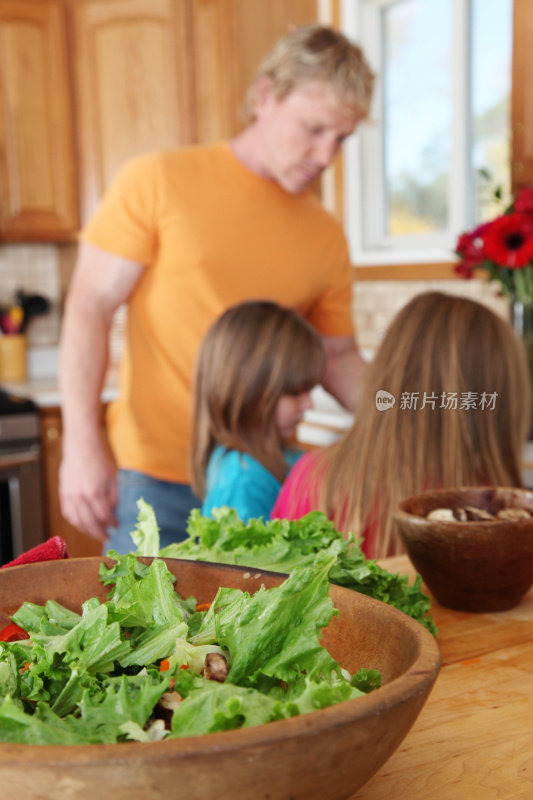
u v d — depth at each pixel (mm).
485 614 795
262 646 498
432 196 2990
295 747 359
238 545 767
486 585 769
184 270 1750
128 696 469
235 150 1780
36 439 2816
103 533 1787
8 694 458
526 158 2113
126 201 1731
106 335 1785
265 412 1355
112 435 1873
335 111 1613
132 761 339
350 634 550
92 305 1762
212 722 429
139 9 2971
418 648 461
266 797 368
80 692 482
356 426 1062
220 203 1747
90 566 648
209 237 1741
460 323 998
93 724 442
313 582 509
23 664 528
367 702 383
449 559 759
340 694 431
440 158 2934
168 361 1788
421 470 985
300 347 1364
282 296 1830
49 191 3074
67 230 3115
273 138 1680
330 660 493
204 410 1413
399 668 490
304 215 1844
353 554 713
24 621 603
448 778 520
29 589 630
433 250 2877
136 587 583
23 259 3510
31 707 494
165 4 2957
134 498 1773
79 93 3043
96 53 3012
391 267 2965
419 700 406
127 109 3029
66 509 1775
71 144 3070
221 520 790
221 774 351
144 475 1779
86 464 1729
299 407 1427
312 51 1574
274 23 3010
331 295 1945
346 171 3158
